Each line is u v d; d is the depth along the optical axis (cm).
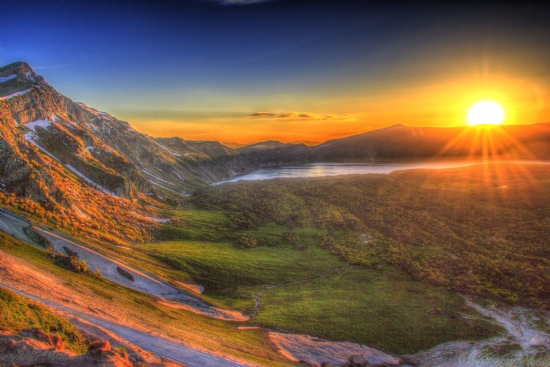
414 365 4981
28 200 8488
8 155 9256
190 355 3441
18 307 2828
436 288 7531
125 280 6425
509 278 7600
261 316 6294
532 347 5328
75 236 7769
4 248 4834
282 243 11381
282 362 4453
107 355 2484
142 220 12394
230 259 9438
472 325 5938
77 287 4431
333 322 6047
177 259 9050
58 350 2441
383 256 9588
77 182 12550
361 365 4862
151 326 3969
